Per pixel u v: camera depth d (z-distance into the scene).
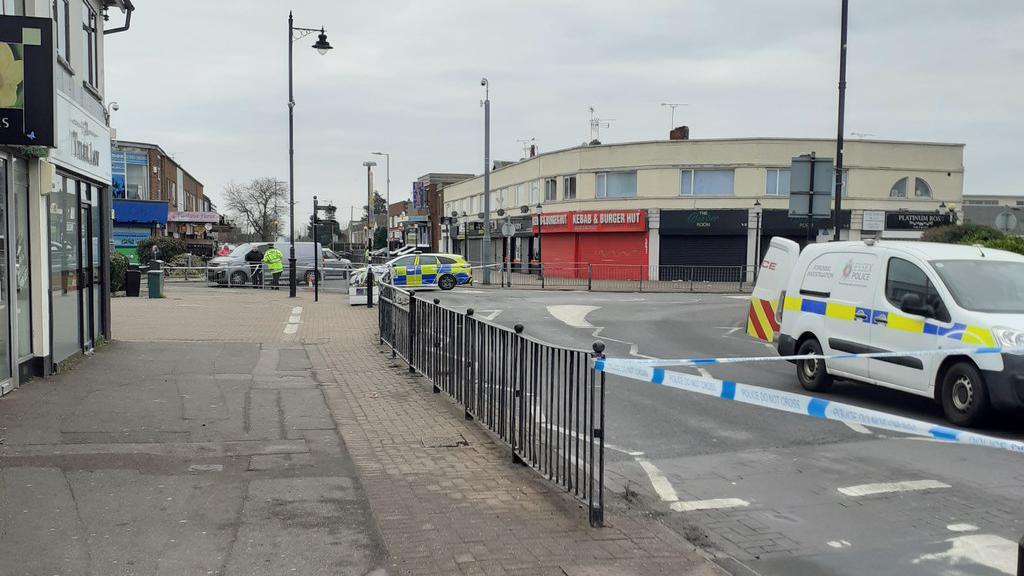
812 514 5.35
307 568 4.09
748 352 13.81
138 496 5.09
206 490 5.27
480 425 7.51
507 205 50.22
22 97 7.36
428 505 5.18
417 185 67.94
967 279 8.36
